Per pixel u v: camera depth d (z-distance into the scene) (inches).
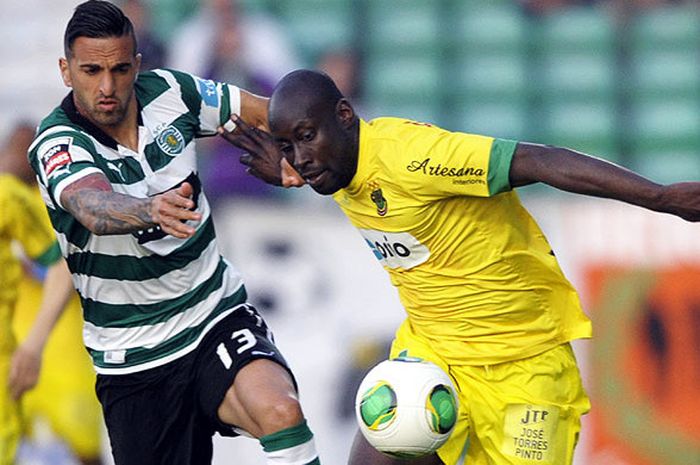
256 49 1631.4
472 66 1723.7
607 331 1382.9
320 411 1368.1
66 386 1339.8
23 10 1640.0
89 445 1347.2
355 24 1716.3
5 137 1584.6
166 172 782.5
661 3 1759.4
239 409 776.3
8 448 1212.5
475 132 1697.8
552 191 1453.0
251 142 832.9
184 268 791.7
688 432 1363.2
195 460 821.2
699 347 1371.8
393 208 778.2
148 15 1640.0
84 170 730.2
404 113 1701.5
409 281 823.1
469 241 795.4
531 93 1713.8
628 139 1701.5
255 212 1403.8
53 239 1216.8
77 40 734.5
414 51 1716.3
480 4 1747.0
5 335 1220.5
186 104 804.0
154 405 809.5
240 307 825.5
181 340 799.1
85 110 759.7
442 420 784.3
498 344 826.8
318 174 767.1
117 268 775.1
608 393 1374.3
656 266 1382.9
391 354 871.7
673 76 1724.9
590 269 1391.5
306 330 1381.6
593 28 1744.6
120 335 799.7
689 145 1697.8
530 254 812.6
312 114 754.2
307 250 1392.7
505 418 833.5
